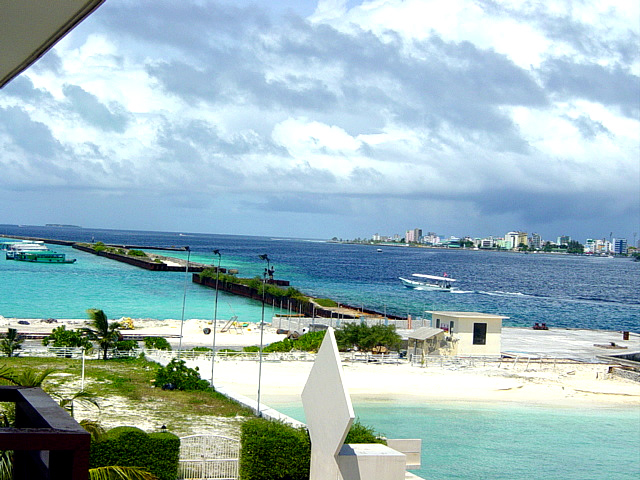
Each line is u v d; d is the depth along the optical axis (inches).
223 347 3213.6
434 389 2356.1
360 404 2080.5
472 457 1583.4
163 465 1181.7
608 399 2365.9
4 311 4414.4
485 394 2329.0
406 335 3240.7
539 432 1857.8
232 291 6648.6
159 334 3590.1
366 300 7116.1
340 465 953.5
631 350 3671.3
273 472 1240.8
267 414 1750.7
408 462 1199.6
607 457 1648.6
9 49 224.5
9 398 300.7
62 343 2674.7
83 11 187.5
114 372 2283.5
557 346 3708.2
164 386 2043.6
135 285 6707.7
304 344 2999.5
